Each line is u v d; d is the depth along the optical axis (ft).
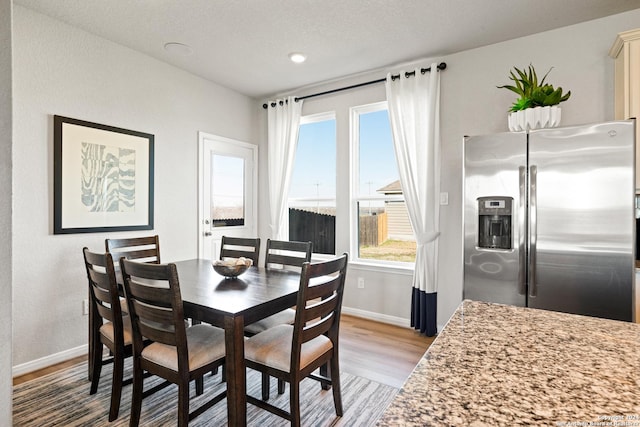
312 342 6.04
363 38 9.30
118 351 6.06
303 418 6.27
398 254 11.61
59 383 7.40
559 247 6.81
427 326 10.09
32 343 8.00
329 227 13.00
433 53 10.18
